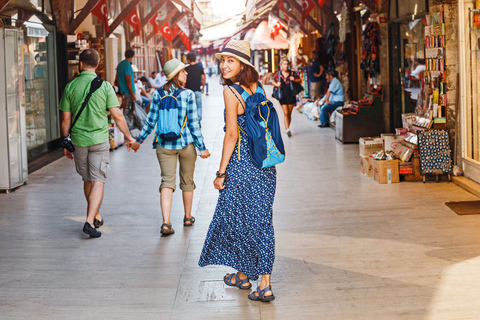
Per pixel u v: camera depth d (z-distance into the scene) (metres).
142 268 4.65
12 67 7.59
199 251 5.05
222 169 3.89
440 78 7.39
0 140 7.47
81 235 5.62
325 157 9.68
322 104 13.99
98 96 5.48
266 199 3.92
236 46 3.90
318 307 3.78
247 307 3.83
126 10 14.16
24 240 5.48
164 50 29.81
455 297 3.87
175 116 5.49
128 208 6.65
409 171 7.51
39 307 3.90
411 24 9.49
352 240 5.19
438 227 5.50
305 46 20.98
